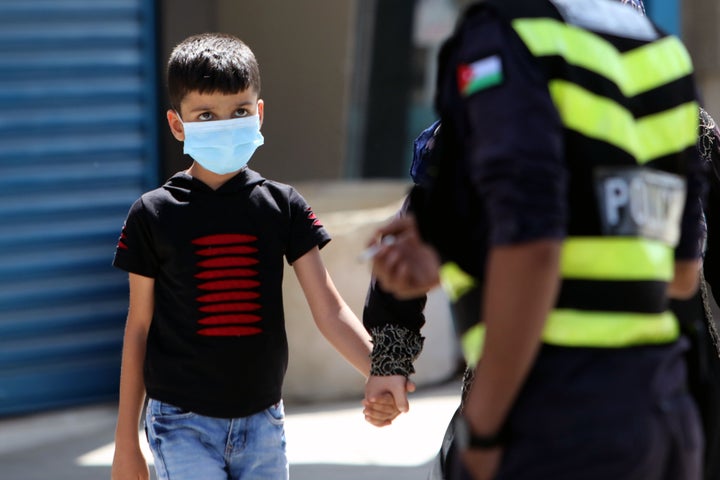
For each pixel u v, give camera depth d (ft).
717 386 27.09
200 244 33.78
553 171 20.99
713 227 31.22
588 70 22.36
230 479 34.27
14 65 64.39
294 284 64.23
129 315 34.78
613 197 22.17
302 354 64.59
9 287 64.59
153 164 68.18
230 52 34.71
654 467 22.38
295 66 80.18
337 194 76.38
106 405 66.80
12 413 64.95
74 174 66.08
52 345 65.67
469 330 23.53
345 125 81.97
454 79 22.81
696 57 75.20
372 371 32.73
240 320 33.71
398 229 25.12
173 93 34.88
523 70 21.71
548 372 21.88
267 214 34.45
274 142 80.12
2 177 64.34
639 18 24.58
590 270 22.12
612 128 22.36
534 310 20.65
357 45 81.92
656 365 22.52
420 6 83.97
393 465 54.70
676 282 25.54
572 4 23.34
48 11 64.90
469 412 21.63
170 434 33.60
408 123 84.33
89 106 66.33
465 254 23.18
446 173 23.25
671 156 23.93
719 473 26.53
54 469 55.98
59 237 65.72
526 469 21.80
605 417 21.76
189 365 33.47
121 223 67.36
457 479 23.65
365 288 63.67
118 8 66.85
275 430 34.32
